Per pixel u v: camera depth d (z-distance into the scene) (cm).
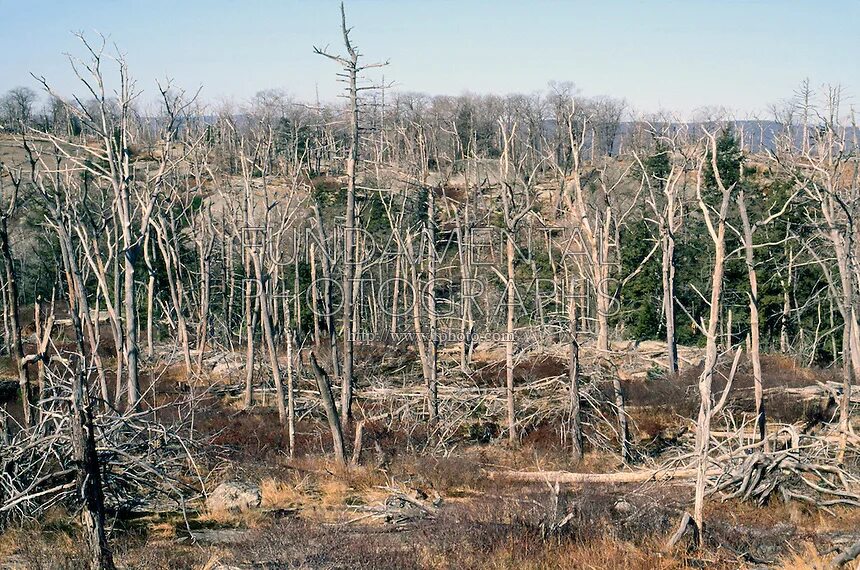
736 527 1415
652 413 2698
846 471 1652
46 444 1419
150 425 1606
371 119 2631
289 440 2380
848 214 2584
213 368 3481
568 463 2317
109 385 2852
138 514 1577
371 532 1455
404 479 2030
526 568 1187
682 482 1891
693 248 4056
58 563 1101
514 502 1514
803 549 1310
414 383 3061
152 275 3262
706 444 1293
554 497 1418
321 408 2820
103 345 3447
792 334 4069
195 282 4400
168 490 1623
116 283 2742
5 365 3081
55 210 2553
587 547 1257
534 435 2544
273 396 3036
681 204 3650
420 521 1514
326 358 3228
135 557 1222
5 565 1145
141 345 3853
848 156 3186
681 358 3588
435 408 2652
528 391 2852
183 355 3634
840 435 2019
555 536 1312
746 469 1692
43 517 1367
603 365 2962
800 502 1666
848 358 2209
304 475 2019
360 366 3161
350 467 2102
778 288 3900
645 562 1193
